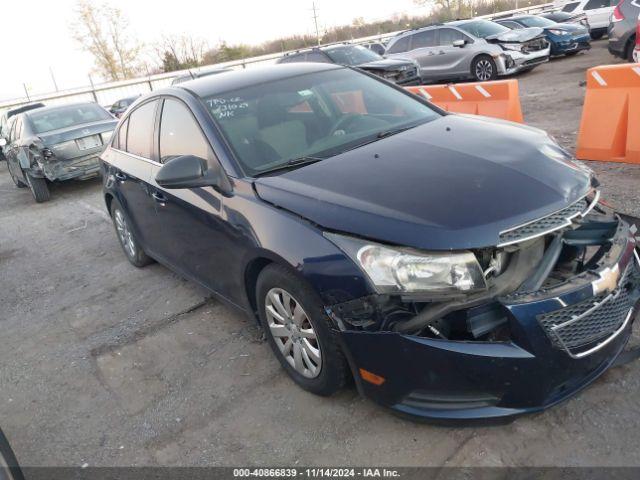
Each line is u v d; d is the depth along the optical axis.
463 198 2.46
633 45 10.71
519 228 2.34
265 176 3.10
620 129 6.02
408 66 13.30
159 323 4.27
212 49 47.91
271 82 3.88
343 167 2.96
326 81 3.97
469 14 46.72
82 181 11.04
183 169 3.15
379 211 2.48
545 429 2.57
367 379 2.55
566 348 2.32
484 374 2.28
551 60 17.39
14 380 3.84
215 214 3.27
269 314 3.08
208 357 3.67
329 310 2.55
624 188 5.31
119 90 33.25
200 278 3.96
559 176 2.63
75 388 3.61
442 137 3.20
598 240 2.63
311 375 2.93
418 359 2.34
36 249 6.94
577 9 20.50
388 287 2.37
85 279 5.54
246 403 3.13
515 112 7.34
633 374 2.81
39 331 4.55
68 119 10.24
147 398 3.36
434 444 2.60
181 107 3.81
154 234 4.48
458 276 2.29
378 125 3.61
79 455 2.96
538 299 2.28
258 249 2.87
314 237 2.59
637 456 2.35
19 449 3.09
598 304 2.39
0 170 15.88
